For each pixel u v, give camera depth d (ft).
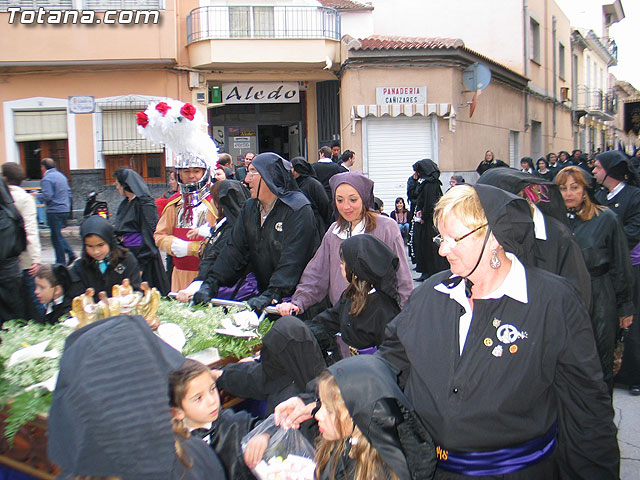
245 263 14.90
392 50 50.42
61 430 5.11
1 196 17.70
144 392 5.25
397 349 7.83
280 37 52.01
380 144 52.26
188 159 17.16
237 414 8.93
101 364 5.23
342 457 7.39
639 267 16.79
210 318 11.75
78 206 51.90
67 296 15.20
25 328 11.19
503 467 6.76
